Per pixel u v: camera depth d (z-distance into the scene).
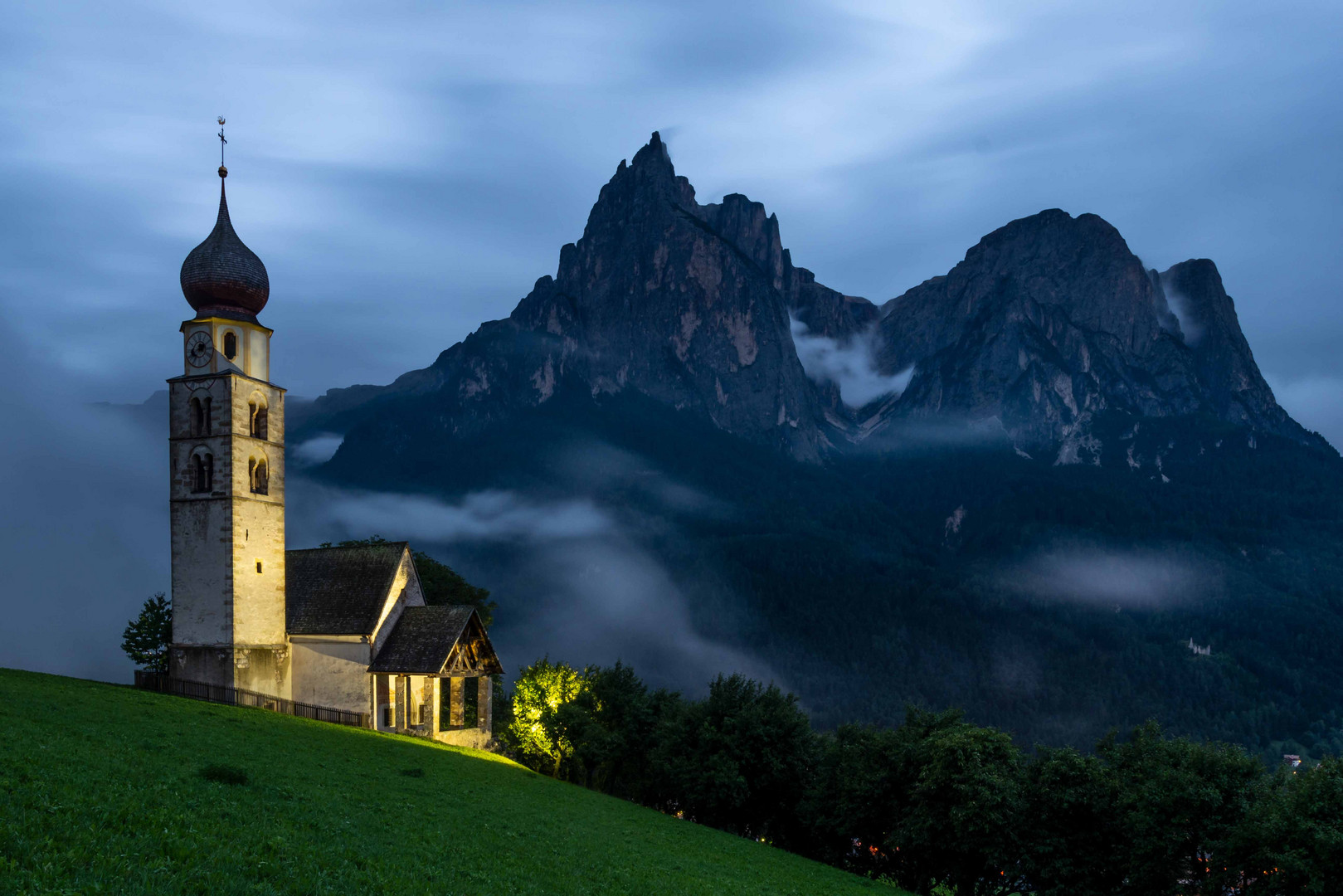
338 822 27.98
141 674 64.31
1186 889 43.25
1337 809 36.91
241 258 67.88
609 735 69.38
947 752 49.53
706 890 32.84
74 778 25.05
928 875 54.22
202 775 30.25
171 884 17.86
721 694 66.12
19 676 51.72
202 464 65.56
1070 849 47.19
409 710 70.00
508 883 25.83
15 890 15.88
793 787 62.78
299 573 72.88
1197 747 45.72
